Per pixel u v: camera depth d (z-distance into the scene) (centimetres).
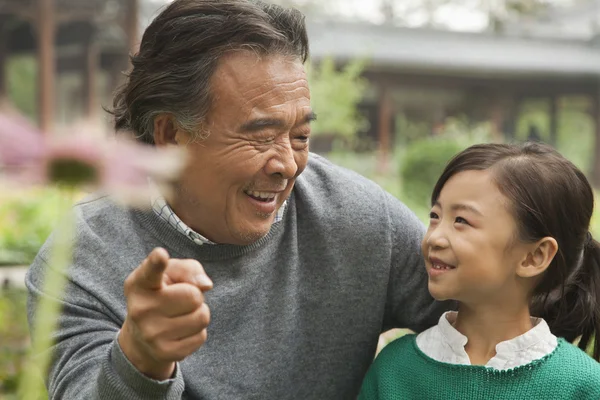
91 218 156
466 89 2227
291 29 144
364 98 2200
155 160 58
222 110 137
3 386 248
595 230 697
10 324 283
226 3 141
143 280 93
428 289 172
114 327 145
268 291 159
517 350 157
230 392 154
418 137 2178
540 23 3656
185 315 95
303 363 165
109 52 1880
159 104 142
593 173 2341
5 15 1655
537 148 164
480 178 157
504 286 158
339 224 166
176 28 140
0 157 52
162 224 152
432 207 167
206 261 153
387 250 169
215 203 143
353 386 174
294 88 141
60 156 54
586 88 2322
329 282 166
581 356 158
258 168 139
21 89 2888
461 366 157
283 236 163
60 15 1508
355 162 1666
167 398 106
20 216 470
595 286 172
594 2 3572
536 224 155
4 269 313
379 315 172
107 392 105
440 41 2386
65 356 139
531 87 2283
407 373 164
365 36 2208
